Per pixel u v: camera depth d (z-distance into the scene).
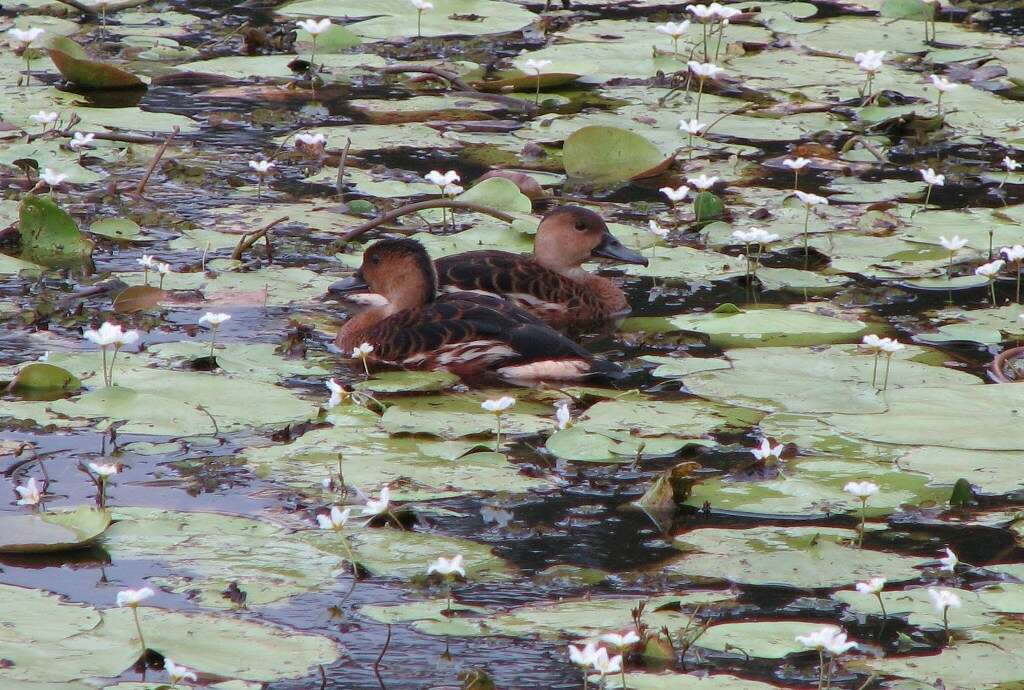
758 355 13.20
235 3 27.62
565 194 18.52
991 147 20.77
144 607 8.51
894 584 9.16
